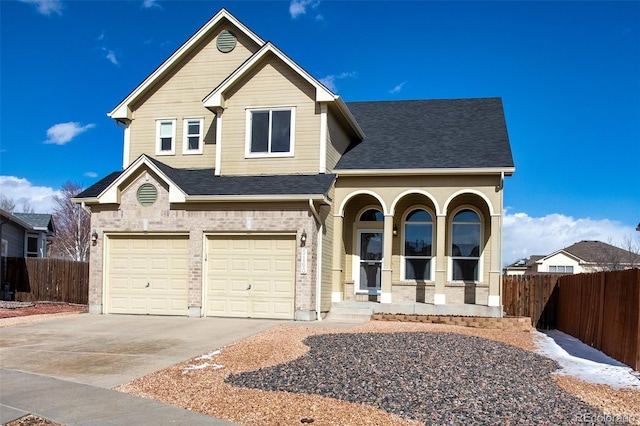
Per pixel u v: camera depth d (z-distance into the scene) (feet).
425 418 22.06
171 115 63.00
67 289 71.77
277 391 25.52
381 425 21.15
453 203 60.70
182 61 63.46
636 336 33.76
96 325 46.52
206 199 51.98
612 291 39.52
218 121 57.57
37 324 47.03
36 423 21.21
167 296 53.62
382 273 56.90
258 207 52.08
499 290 54.70
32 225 99.09
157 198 53.93
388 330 44.75
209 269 52.90
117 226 54.60
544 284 61.98
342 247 59.77
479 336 43.91
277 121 56.80
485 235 59.72
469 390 25.94
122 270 54.75
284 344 36.22
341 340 37.14
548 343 44.65
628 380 30.89
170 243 53.98
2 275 75.05
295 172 55.83
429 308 55.52
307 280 50.78
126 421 21.52
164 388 26.40
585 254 159.33
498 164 55.16
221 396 24.86
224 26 62.90
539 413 23.17
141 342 38.37
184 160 62.13
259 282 51.98
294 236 51.60
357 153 61.62
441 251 56.08
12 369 30.58
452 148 59.77
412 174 56.54
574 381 29.78
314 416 22.07
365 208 61.87
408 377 27.63
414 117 68.64
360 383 26.48
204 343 37.83
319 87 55.06
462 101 71.26
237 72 56.49
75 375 29.12
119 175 56.39
